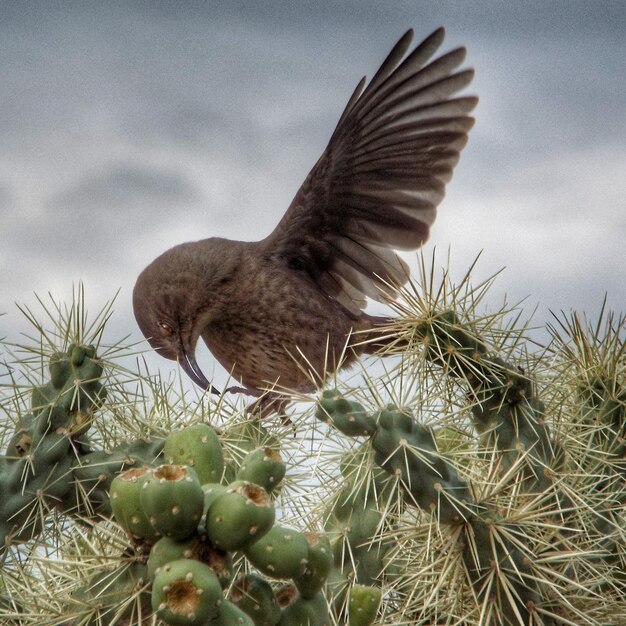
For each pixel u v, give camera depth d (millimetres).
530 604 4984
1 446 5367
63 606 4297
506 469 5672
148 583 3932
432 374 5781
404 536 5168
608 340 6547
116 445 5180
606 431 6320
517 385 5742
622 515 5918
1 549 5016
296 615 4055
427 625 5293
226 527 3422
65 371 5141
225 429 5332
